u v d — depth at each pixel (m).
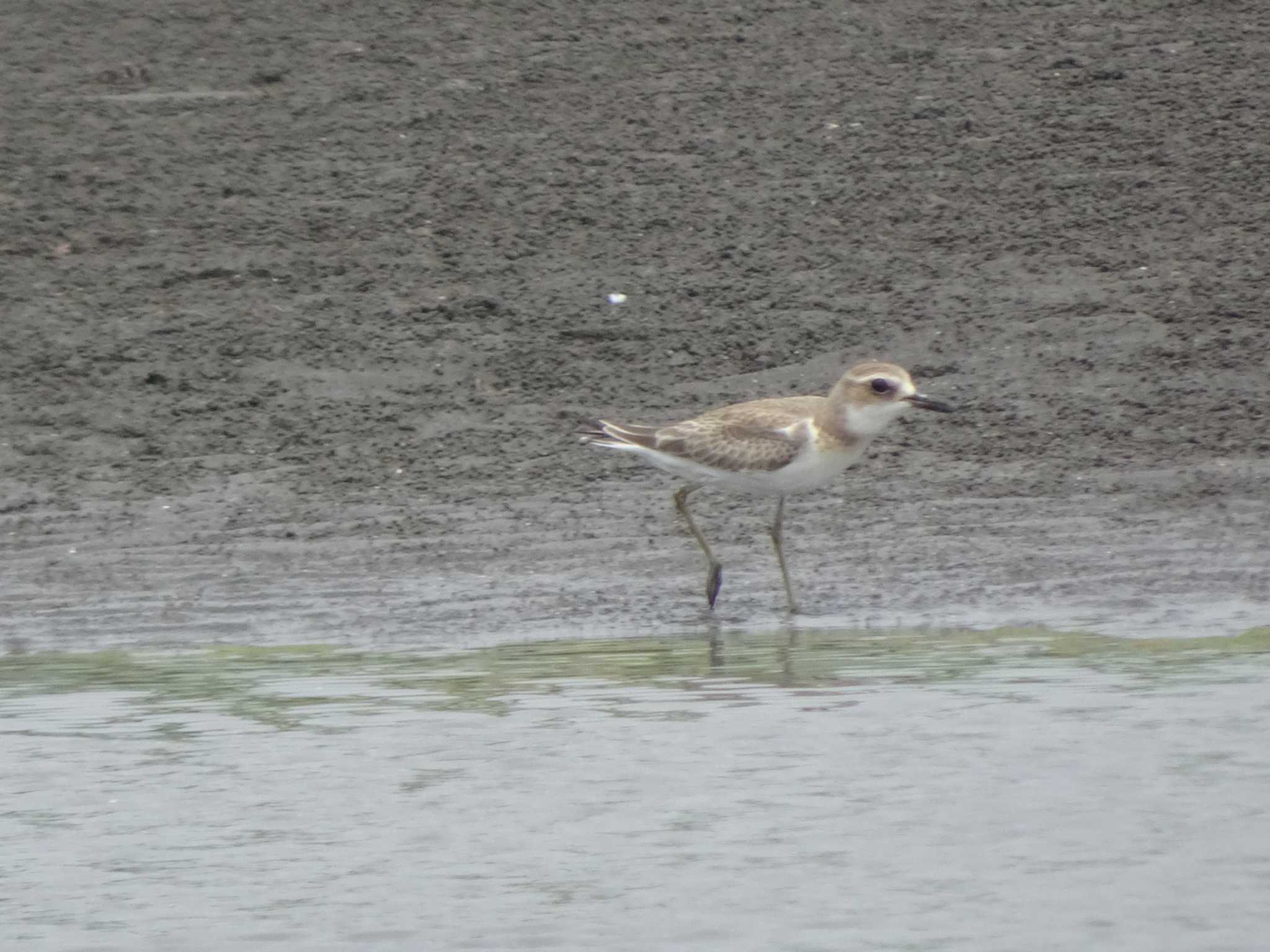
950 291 19.22
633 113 23.19
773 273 19.75
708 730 10.56
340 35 25.55
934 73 23.89
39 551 15.03
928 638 12.46
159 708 11.16
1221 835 9.02
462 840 9.08
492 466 16.58
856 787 9.69
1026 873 8.62
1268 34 24.33
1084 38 24.62
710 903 8.34
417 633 12.91
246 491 16.20
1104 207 20.58
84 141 22.84
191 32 25.75
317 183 21.78
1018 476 16.08
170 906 8.34
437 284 19.73
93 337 18.91
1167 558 14.15
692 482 13.68
